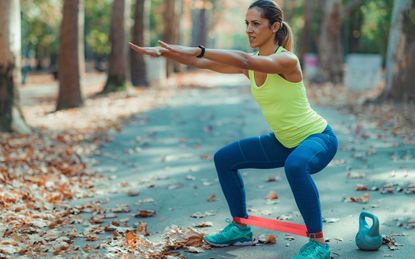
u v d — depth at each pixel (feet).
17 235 15.62
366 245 14.34
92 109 52.47
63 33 52.47
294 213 18.40
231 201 14.78
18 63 35.86
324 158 13.46
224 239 14.90
